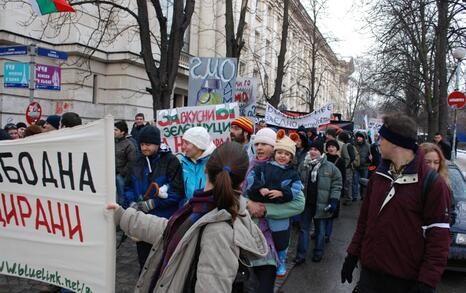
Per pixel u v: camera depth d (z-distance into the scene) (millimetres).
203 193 2160
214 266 1916
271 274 3588
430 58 19500
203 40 23188
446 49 15453
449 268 5609
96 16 15328
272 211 3865
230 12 11766
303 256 6227
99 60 16766
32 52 8430
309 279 5637
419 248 2590
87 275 2672
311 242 7656
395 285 2641
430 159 3910
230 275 1936
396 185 2666
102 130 2600
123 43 16781
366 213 3035
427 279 2480
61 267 2752
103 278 2613
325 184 6238
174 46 9461
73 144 2674
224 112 6113
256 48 29906
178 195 3928
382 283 2701
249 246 2057
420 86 23922
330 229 7434
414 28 18156
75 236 2697
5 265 2922
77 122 5051
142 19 9273
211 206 2121
